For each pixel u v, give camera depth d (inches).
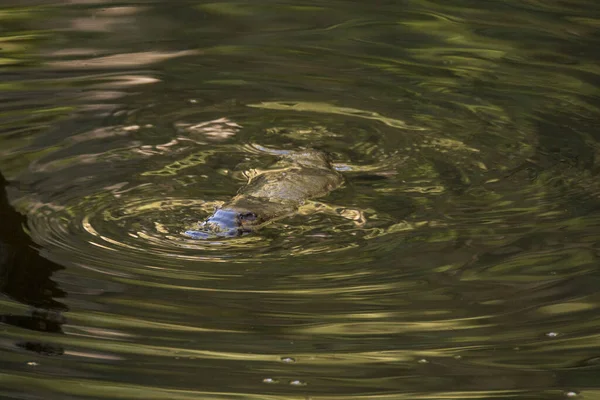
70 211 503.2
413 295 424.8
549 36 807.7
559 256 458.0
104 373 361.7
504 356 375.6
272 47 794.2
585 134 625.3
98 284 427.2
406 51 784.9
